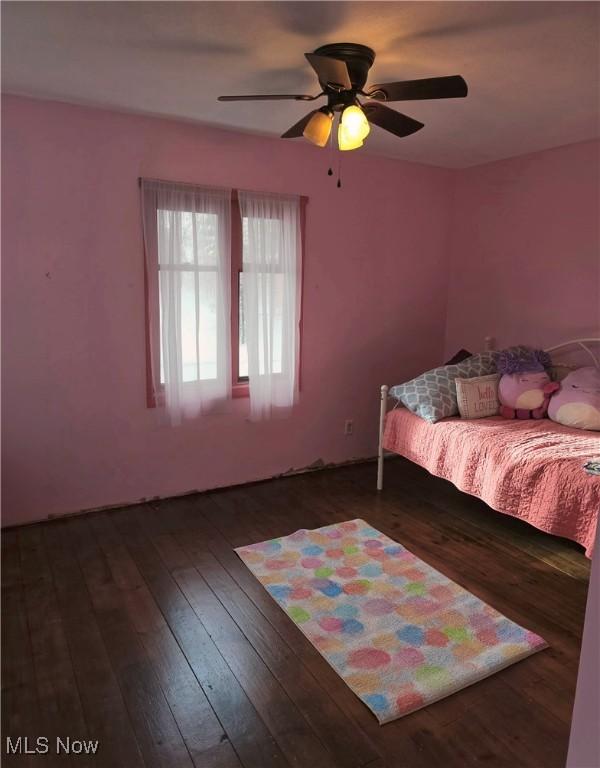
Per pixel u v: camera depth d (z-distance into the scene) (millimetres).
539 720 1881
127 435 3443
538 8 1874
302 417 4117
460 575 2770
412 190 4293
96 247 3168
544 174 3832
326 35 2092
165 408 3504
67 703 1917
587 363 3705
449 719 1881
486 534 3219
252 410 3766
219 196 3441
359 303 4215
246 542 3080
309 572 2773
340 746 1767
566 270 3766
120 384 3363
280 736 1801
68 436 3270
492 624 2371
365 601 2533
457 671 2086
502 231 4168
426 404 3506
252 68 2436
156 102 2930
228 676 2059
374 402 4445
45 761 1693
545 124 3195
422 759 1725
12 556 2877
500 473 2918
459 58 2279
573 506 2613
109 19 1984
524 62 2312
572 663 2152
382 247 4238
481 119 3105
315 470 4250
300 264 3834
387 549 3020
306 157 3770
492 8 1874
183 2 1857
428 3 1845
